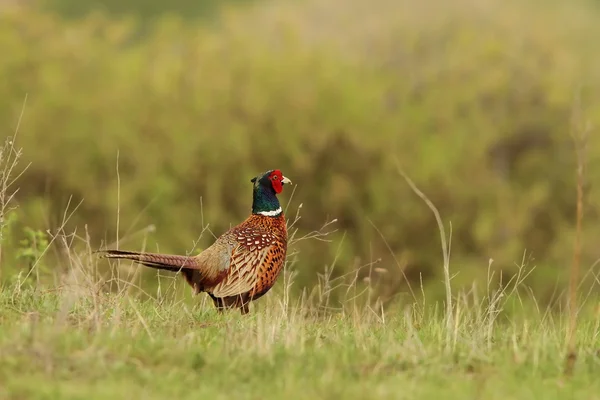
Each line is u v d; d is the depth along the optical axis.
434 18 58.22
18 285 14.11
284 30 53.28
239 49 51.53
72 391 9.55
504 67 52.97
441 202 48.56
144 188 45.34
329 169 48.22
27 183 47.72
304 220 47.28
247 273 14.96
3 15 52.34
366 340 12.44
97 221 47.16
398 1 59.44
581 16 60.25
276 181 15.70
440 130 50.94
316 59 51.00
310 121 48.22
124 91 49.81
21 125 47.94
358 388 10.29
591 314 14.99
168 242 44.00
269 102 48.72
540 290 44.06
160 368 10.72
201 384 10.28
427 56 56.66
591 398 10.34
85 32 54.62
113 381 10.02
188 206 46.41
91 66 52.69
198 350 11.30
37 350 10.39
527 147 53.47
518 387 10.61
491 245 47.00
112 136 47.78
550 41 55.78
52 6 89.06
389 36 57.28
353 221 47.69
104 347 10.88
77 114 48.75
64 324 11.84
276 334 12.46
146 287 18.08
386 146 48.44
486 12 58.53
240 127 47.41
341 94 49.06
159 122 48.66
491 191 48.56
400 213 47.12
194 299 15.72
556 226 49.72
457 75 52.91
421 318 14.78
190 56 51.78
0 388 9.52
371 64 55.69
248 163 47.53
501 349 12.12
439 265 45.78
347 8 59.69
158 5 101.81
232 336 12.11
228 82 49.53
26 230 16.59
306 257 43.66
